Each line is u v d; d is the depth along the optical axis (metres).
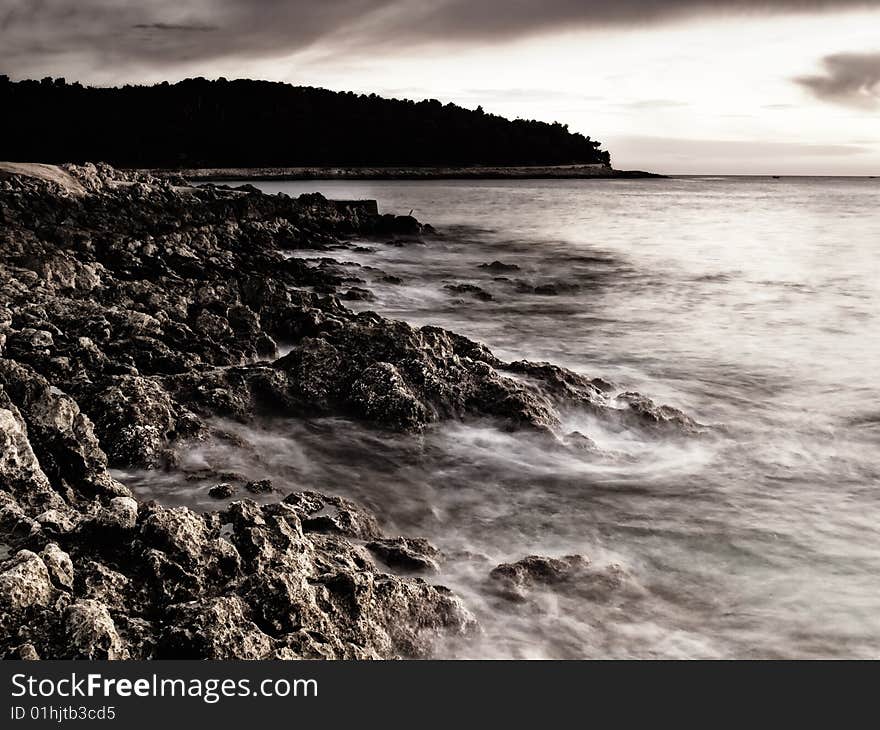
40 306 13.88
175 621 5.81
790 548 8.36
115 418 10.00
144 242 23.72
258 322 15.19
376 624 6.46
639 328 20.19
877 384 14.62
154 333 13.55
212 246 29.30
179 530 6.68
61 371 11.23
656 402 13.52
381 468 10.29
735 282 28.03
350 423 11.45
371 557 7.70
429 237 44.56
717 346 17.95
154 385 10.81
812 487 9.95
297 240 37.22
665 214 68.56
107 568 6.36
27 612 5.57
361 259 34.97
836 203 92.12
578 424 11.98
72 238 23.19
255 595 6.15
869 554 8.22
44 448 8.54
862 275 29.53
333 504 8.80
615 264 33.81
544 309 23.00
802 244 42.03
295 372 12.18
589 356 17.09
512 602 7.27
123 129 181.25
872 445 11.45
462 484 9.95
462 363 12.70
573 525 8.92
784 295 25.02
